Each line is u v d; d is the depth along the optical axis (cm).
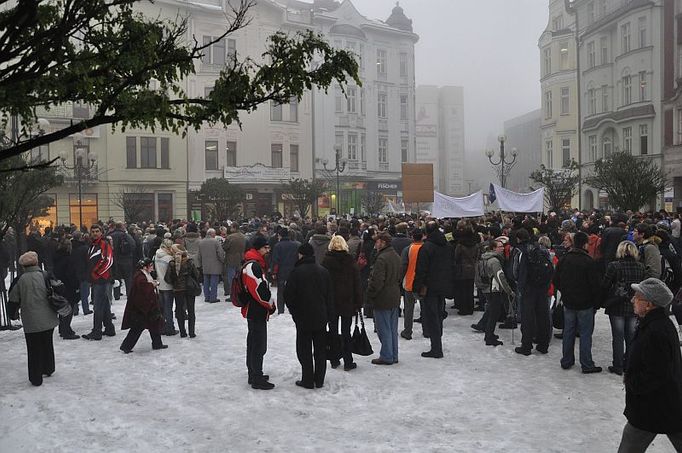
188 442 576
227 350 955
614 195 2384
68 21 460
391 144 5225
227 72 509
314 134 4534
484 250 1201
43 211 1755
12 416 654
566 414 645
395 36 5284
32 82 482
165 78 532
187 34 3784
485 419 632
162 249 1067
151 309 948
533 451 546
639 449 433
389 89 5228
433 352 890
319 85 516
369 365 854
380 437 583
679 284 922
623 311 782
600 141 4162
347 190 4731
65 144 3475
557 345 968
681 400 417
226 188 3291
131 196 3472
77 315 1291
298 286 740
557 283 816
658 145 3628
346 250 828
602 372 803
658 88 3625
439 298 898
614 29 4072
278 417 644
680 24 3494
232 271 1482
